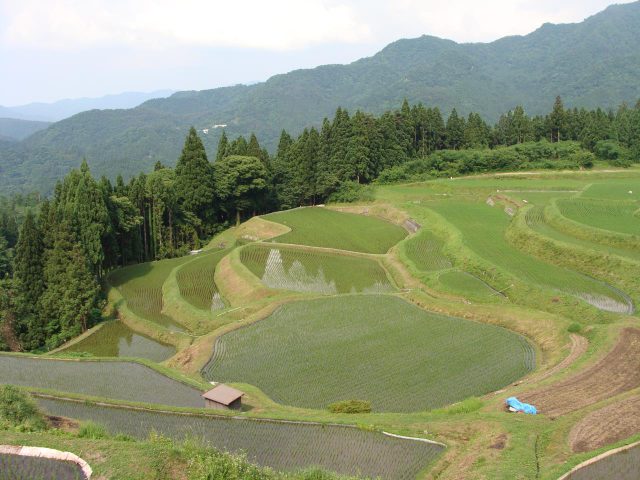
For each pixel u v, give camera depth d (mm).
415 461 22812
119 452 19172
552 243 56781
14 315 50594
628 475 20484
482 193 94312
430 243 68375
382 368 35938
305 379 34812
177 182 88000
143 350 45844
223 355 39219
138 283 64375
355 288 55688
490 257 57062
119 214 69938
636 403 26172
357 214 93125
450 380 33781
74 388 34344
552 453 22156
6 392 24531
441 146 124875
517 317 42906
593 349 34188
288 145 110438
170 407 28875
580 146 116000
